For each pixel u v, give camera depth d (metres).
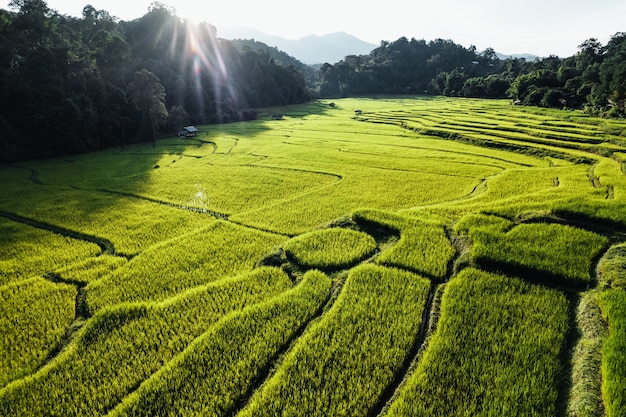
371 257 16.89
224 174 36.97
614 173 29.47
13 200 28.94
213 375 10.45
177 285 15.89
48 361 11.88
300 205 26.50
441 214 21.80
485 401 9.09
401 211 22.28
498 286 13.75
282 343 11.64
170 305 13.97
